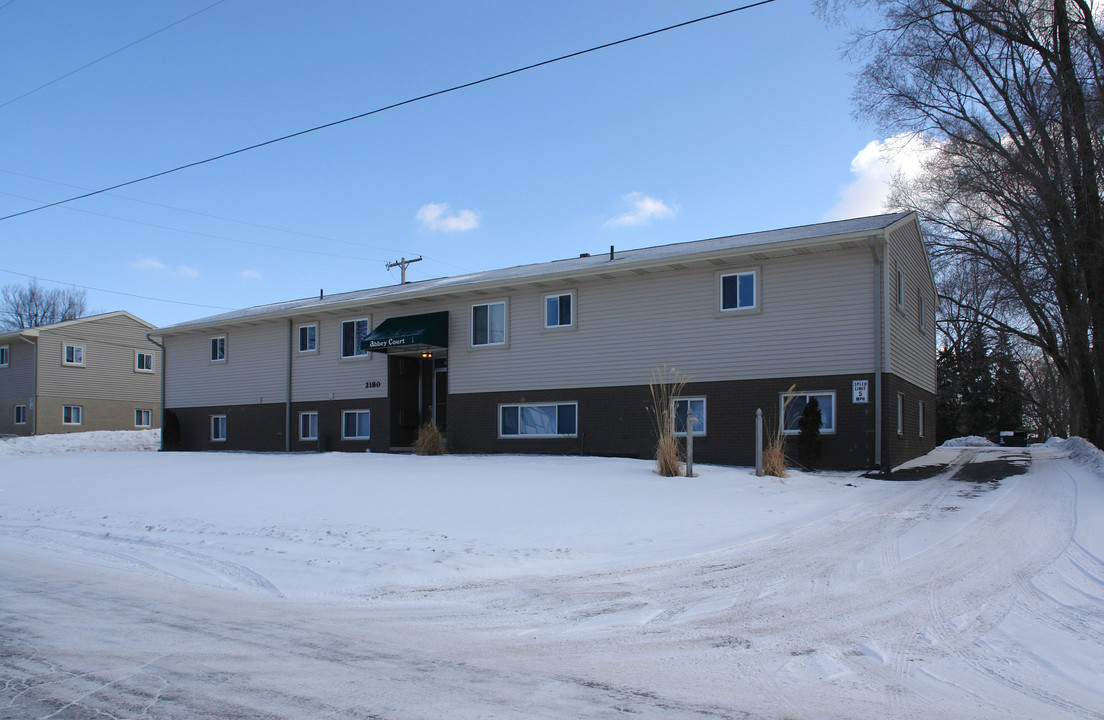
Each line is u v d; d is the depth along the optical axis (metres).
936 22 24.69
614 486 14.76
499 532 10.88
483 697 4.55
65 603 7.16
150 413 45.47
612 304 21.89
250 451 29.59
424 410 27.39
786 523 11.54
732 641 5.92
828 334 18.69
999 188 27.22
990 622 6.33
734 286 20.05
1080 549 9.12
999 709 4.48
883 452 17.78
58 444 34.38
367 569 8.65
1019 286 30.02
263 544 10.20
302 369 28.66
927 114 27.48
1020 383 49.06
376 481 15.74
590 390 22.08
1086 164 22.64
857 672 5.15
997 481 16.50
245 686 4.72
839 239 18.03
